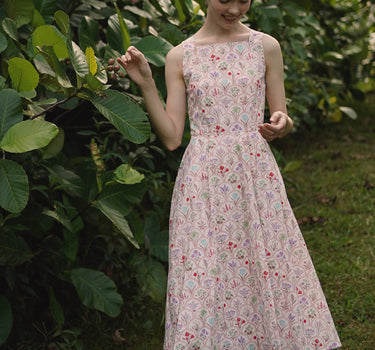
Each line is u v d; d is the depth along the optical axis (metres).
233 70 2.00
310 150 4.94
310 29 4.34
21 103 1.85
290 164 3.70
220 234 1.96
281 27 4.01
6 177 1.77
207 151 1.99
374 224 3.50
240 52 2.02
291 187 4.12
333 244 3.28
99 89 1.86
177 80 2.06
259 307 1.99
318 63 5.22
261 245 1.95
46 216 2.31
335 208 3.79
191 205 1.96
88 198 2.43
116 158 2.74
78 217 2.36
